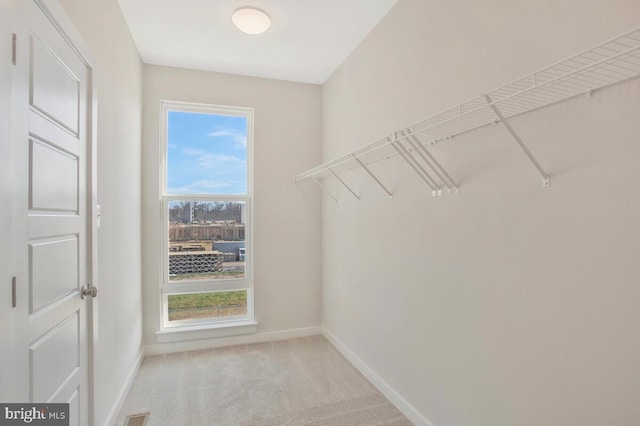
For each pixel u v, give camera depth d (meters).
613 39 0.86
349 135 2.96
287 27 2.54
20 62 1.00
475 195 1.58
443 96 1.78
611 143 1.05
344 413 2.12
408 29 2.10
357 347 2.78
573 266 1.15
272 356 3.00
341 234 3.13
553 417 1.22
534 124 1.30
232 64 3.15
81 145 1.52
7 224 0.93
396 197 2.23
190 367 2.77
